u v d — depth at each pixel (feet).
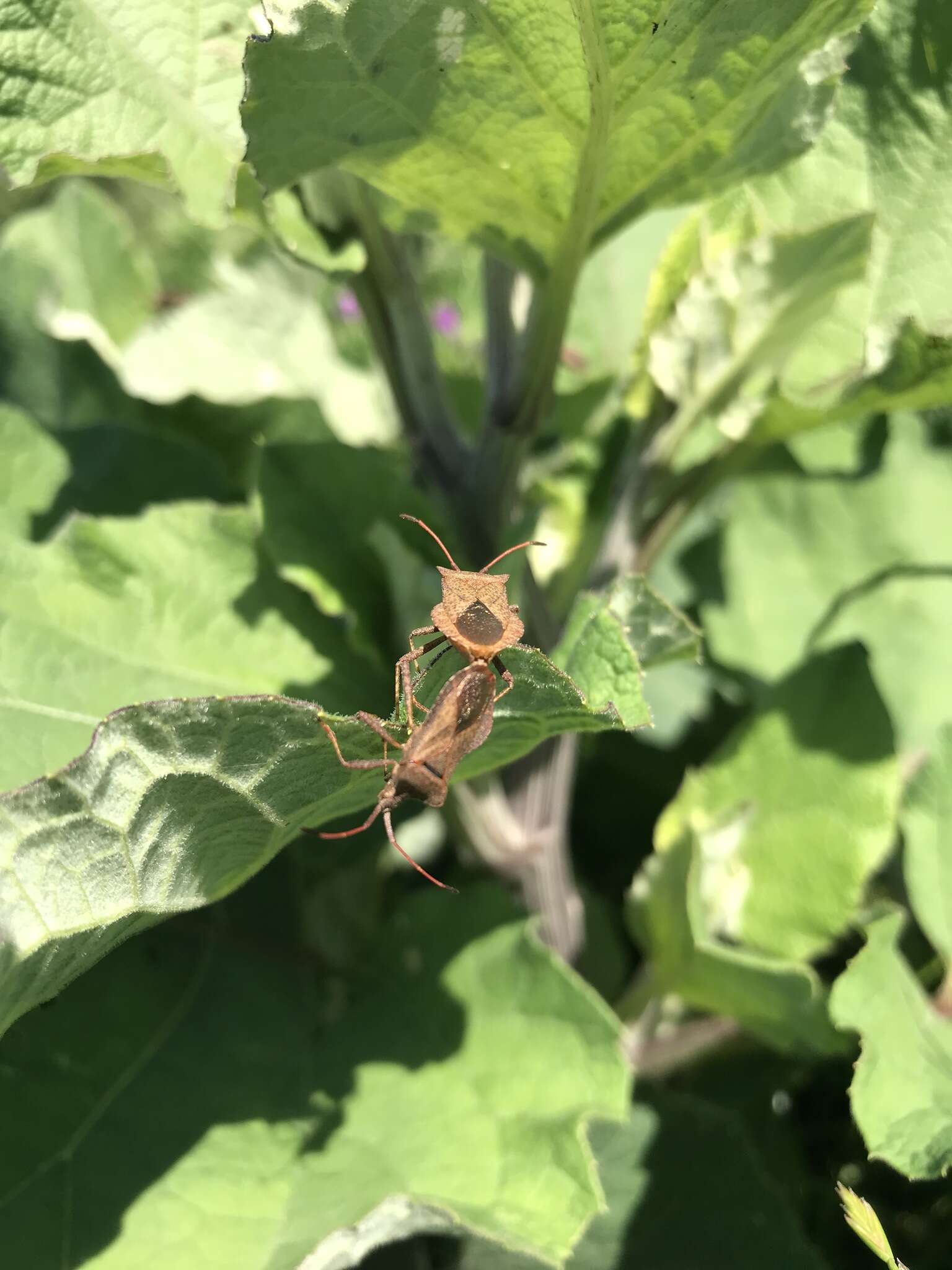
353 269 0.34
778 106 0.31
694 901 0.35
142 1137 0.32
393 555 0.37
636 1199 0.37
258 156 0.29
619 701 0.28
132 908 0.27
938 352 0.32
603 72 0.27
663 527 0.39
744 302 0.37
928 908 0.38
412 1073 0.35
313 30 0.26
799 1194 0.40
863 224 0.35
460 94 0.28
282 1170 0.32
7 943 0.24
